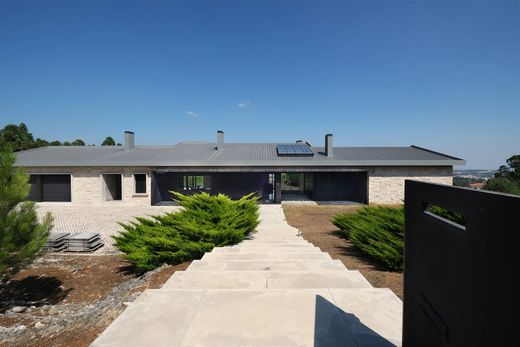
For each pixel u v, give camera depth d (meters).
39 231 5.40
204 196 7.80
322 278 3.30
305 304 2.42
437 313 1.24
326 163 15.95
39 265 7.45
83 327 3.33
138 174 16.42
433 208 4.04
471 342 0.98
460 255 1.05
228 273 3.49
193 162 15.98
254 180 19.31
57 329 3.63
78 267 7.33
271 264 4.12
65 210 14.70
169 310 2.29
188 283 3.19
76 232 9.68
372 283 4.28
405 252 1.64
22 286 6.27
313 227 9.94
